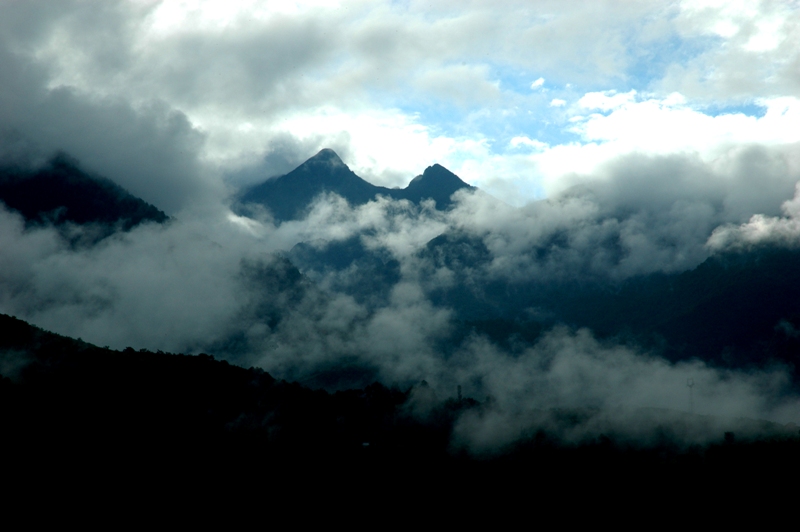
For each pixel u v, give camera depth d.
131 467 104.94
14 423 105.56
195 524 96.88
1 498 91.62
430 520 108.94
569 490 118.31
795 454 122.06
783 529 102.62
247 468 114.00
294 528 101.94
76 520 91.69
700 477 119.00
